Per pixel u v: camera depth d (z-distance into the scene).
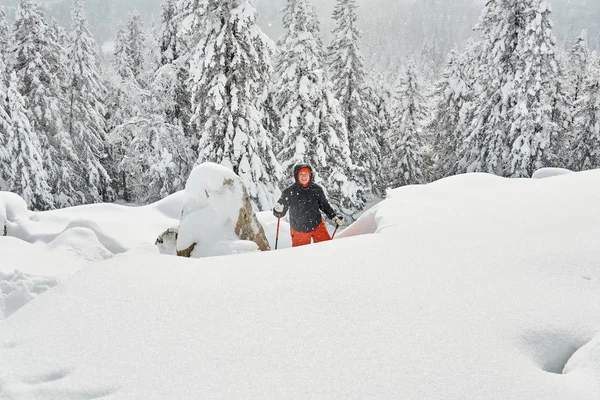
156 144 18.81
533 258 2.78
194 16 11.93
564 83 29.34
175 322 2.28
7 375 1.93
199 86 12.46
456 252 3.06
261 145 13.57
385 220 4.48
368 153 25.45
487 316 2.16
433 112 32.81
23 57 23.16
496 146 20.14
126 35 31.14
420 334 2.02
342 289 2.54
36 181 20.59
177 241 4.98
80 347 2.11
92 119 27.06
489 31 20.69
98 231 5.60
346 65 23.03
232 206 5.12
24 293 3.60
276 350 1.96
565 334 1.99
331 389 1.67
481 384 1.66
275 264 3.11
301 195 5.64
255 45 12.84
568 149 28.44
